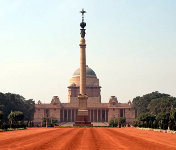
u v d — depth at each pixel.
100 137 66.06
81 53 168.00
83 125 162.62
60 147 42.62
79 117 165.00
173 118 98.56
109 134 79.56
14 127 122.38
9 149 39.72
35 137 65.00
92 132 91.56
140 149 40.53
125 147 43.22
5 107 195.38
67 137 65.31
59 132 90.62
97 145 46.19
